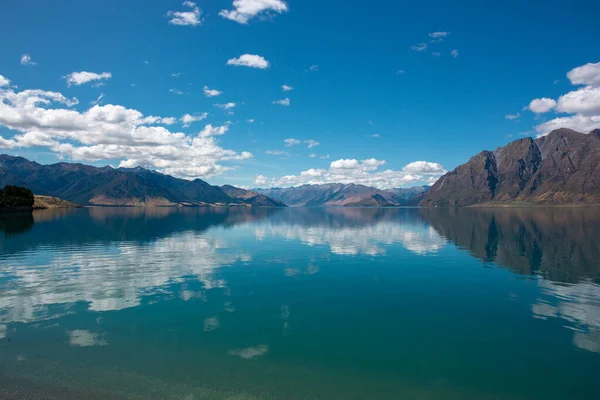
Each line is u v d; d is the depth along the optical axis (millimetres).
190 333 18781
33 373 14531
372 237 67125
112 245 53719
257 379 14258
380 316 21703
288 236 69125
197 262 39344
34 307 22969
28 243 55719
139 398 12883
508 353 16766
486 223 105750
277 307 23297
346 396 13188
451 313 22297
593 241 57812
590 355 16562
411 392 13523
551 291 27422
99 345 17219
